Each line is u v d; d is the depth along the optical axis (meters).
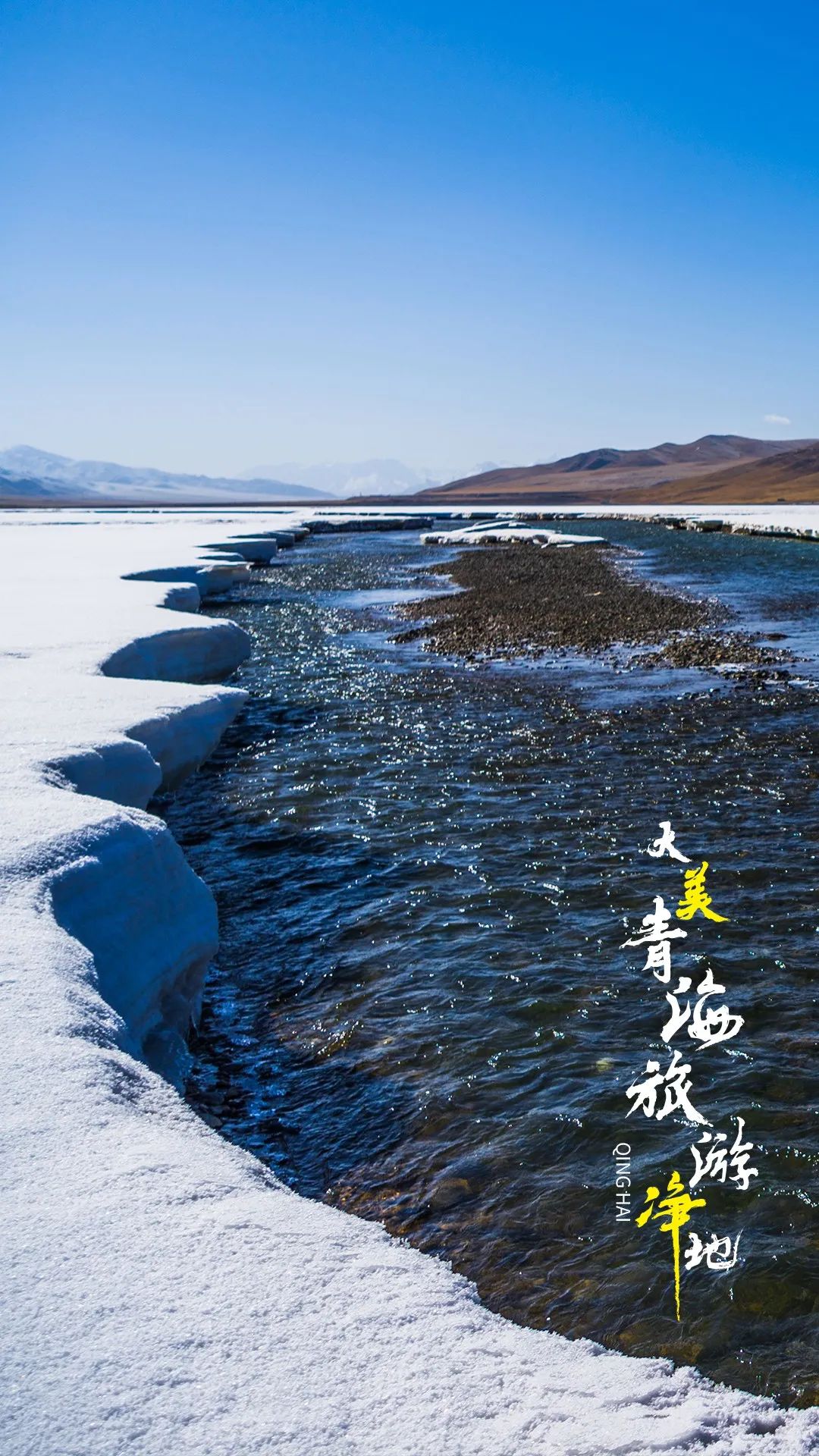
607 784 15.08
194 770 15.79
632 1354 5.10
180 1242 3.93
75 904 7.72
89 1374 3.25
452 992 9.09
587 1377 3.52
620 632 29.48
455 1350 3.49
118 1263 3.79
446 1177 6.59
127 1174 4.37
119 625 21.98
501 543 71.81
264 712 20.98
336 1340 3.48
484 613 34.69
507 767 16.17
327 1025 8.66
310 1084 7.77
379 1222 6.18
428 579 47.69
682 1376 3.68
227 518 123.69
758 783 14.88
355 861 12.46
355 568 55.16
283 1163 6.82
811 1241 5.88
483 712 20.11
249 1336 3.46
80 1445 2.98
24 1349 3.35
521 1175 6.57
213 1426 3.07
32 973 6.20
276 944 10.34
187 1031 8.47
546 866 11.96
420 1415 3.17
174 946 8.47
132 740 12.34
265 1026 8.73
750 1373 4.97
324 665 26.31
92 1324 3.47
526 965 9.52
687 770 15.66
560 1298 5.50
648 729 18.30
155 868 8.87
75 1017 5.78
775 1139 6.84
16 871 7.63
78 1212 4.09
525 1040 8.23
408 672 24.88
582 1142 6.89
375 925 10.60
